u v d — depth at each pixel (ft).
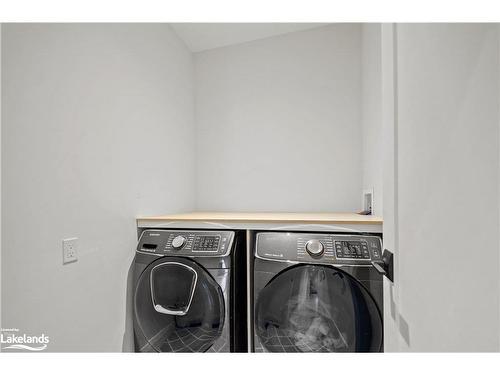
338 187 7.22
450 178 1.52
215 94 8.17
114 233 4.80
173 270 4.88
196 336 4.78
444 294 1.57
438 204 1.65
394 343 2.45
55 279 3.66
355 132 7.11
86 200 4.19
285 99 7.62
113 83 4.85
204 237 5.00
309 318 4.43
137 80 5.57
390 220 2.57
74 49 4.01
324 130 7.33
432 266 1.71
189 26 7.01
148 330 5.01
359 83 7.09
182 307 4.81
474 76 1.31
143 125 5.75
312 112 7.41
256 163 7.84
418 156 1.93
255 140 7.85
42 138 3.50
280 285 4.53
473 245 1.32
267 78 7.76
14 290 3.15
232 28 7.21
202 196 8.22
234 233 4.98
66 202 3.84
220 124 8.12
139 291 5.06
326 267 4.37
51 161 3.62
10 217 3.12
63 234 3.78
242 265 5.12
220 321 4.68
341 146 7.20
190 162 7.96
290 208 7.56
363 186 6.79
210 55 8.20
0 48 3.03
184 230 5.23
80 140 4.10
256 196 7.82
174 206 7.01
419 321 1.89
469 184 1.35
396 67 2.41
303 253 4.50
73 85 3.99
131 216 5.29
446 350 1.54
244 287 5.15
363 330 4.25
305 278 4.44
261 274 4.61
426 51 1.81
